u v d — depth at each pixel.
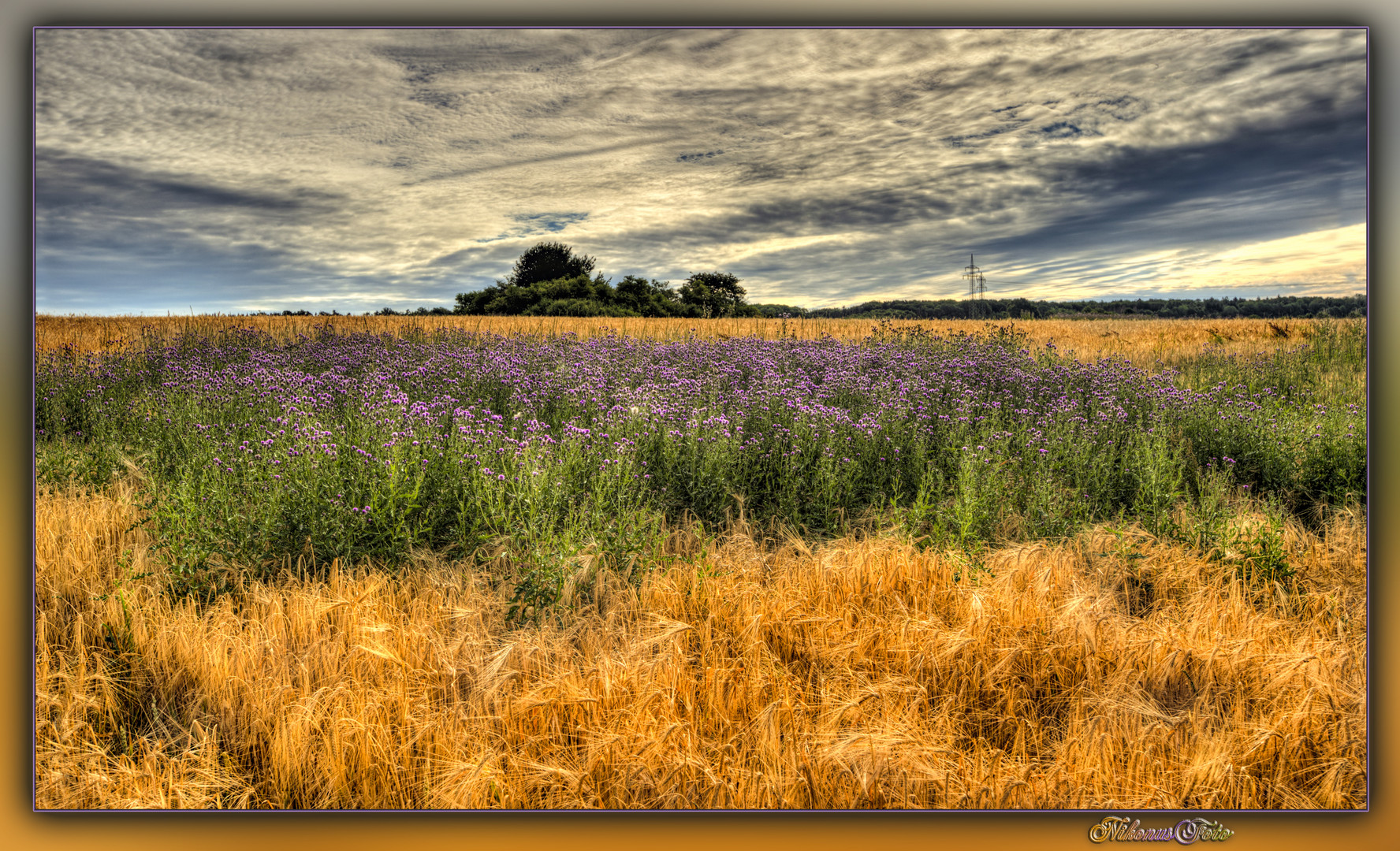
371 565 4.50
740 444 6.34
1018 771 3.04
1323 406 7.89
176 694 3.51
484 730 3.16
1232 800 3.07
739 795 2.96
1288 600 4.35
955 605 4.08
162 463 6.30
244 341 12.84
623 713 3.15
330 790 3.01
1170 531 5.24
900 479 6.20
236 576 4.43
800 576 4.41
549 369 9.62
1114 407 7.84
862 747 2.96
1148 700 3.42
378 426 5.91
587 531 4.69
